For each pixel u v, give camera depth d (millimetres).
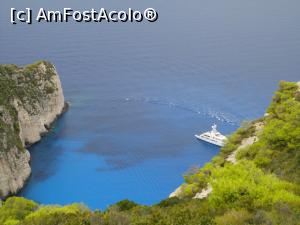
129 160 109188
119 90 156375
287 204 27297
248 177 33031
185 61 188125
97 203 93125
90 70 177250
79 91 155250
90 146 116750
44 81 128750
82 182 100375
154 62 188125
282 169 41688
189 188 46750
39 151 115000
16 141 102938
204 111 138500
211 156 110500
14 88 117562
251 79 163875
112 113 138000
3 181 93812
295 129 47312
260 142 49469
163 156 110938
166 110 140375
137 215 32875
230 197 30406
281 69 175125
